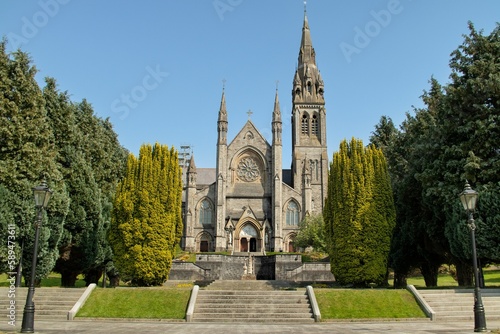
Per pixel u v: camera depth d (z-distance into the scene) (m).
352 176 37.00
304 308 28.30
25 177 32.72
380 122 64.88
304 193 92.75
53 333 21.14
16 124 32.47
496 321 26.05
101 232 41.97
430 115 43.31
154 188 36.38
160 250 35.44
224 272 62.50
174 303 29.02
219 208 90.81
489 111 32.91
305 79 106.56
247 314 27.61
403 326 24.28
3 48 34.16
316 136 102.75
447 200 33.34
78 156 40.44
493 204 30.94
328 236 39.06
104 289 30.67
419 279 65.19
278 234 89.19
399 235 45.06
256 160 96.12
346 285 37.50
